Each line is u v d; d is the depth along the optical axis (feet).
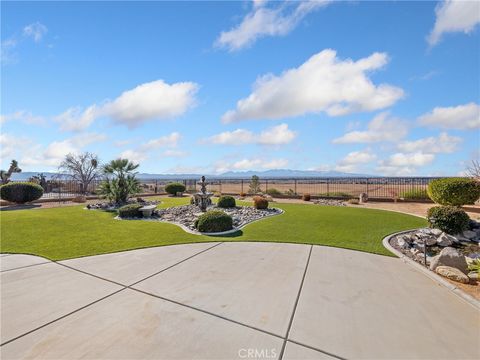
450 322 7.95
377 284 10.84
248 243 17.62
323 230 21.91
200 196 35.35
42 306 8.79
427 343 6.89
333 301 9.27
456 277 11.22
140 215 30.22
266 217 29.32
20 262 13.50
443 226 19.24
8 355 6.32
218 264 13.30
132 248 16.33
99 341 6.89
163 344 6.78
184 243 17.62
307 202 47.55
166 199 53.83
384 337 7.14
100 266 12.94
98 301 9.18
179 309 8.62
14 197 40.91
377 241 18.13
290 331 7.39
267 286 10.56
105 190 42.60
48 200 47.62
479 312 8.61
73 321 7.86
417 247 16.92
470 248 17.08
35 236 19.70
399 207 38.45
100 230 22.07
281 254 15.07
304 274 11.92
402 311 8.60
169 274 11.87
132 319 7.98
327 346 6.73
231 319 8.02
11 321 7.84
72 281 11.00
